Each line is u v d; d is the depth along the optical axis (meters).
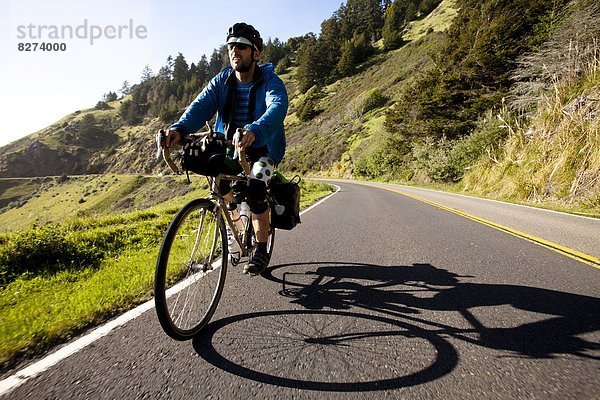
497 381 1.60
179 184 87.50
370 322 2.23
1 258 3.95
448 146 24.48
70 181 133.00
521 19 24.84
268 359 1.79
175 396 1.50
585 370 1.69
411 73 68.31
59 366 1.74
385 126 38.00
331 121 75.50
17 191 129.38
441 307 2.48
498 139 17.69
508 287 2.92
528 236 5.26
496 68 25.67
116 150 154.00
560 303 2.55
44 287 3.34
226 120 2.77
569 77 12.10
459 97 28.20
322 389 1.54
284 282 3.09
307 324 2.21
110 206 94.06
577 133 10.46
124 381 1.61
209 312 2.27
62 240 4.60
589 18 14.16
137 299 2.68
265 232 2.67
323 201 12.84
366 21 135.38
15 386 1.58
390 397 1.48
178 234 2.09
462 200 12.14
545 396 1.49
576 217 7.39
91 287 3.04
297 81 130.62
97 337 2.05
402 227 6.23
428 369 1.69
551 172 11.01
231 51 2.53
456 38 32.59
